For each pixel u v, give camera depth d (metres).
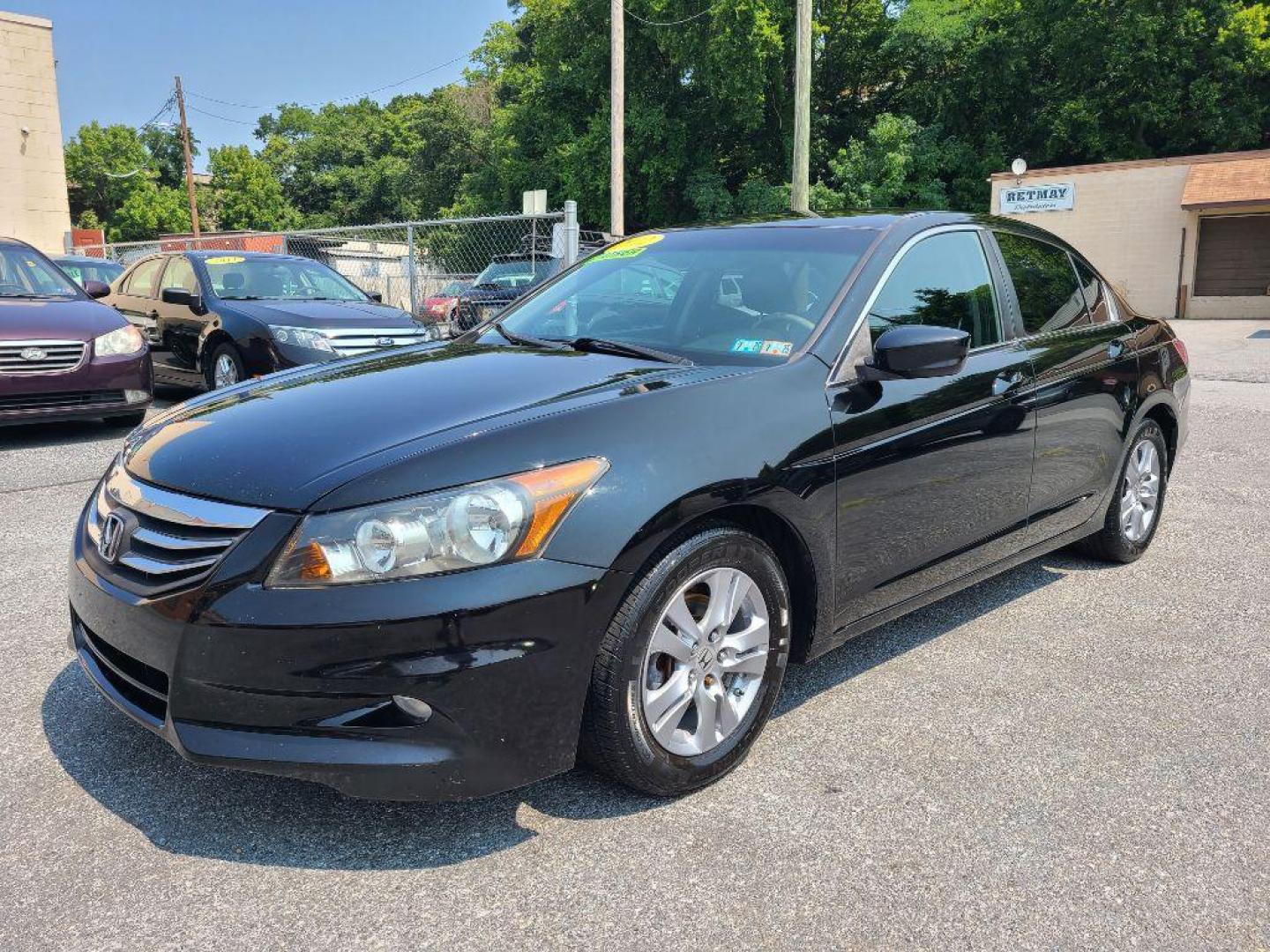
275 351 8.19
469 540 2.14
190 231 75.75
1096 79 31.11
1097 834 2.38
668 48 31.55
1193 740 2.85
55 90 21.31
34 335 6.96
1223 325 21.31
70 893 2.14
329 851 2.30
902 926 2.05
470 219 12.02
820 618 2.84
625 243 4.02
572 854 2.29
